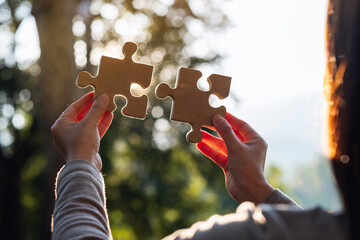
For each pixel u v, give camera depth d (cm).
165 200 1556
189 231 94
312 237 84
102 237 108
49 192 947
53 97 895
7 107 1338
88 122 138
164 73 1258
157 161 1392
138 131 1301
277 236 84
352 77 85
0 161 1282
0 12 1222
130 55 160
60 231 110
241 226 86
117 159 1458
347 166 86
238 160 145
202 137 161
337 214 88
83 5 1003
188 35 1223
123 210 1511
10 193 1286
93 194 119
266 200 142
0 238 1262
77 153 132
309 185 8600
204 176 1484
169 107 1304
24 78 1320
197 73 164
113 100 156
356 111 84
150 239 1566
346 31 88
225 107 162
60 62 909
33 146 1349
